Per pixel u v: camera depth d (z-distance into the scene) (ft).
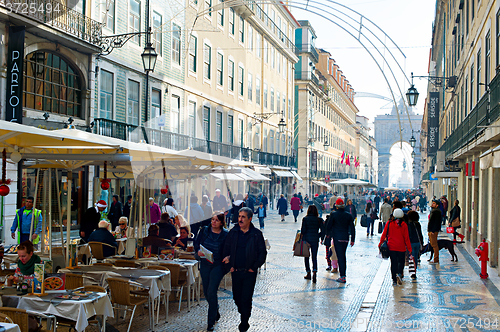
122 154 21.17
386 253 30.42
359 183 113.50
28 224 32.91
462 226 67.05
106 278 19.95
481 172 45.44
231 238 19.61
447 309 23.75
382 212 58.75
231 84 94.89
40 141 20.36
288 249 47.26
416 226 34.35
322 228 31.19
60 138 18.86
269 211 113.60
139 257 27.48
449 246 40.45
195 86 78.28
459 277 32.91
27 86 45.09
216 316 21.27
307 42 159.94
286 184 132.46
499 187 37.93
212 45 84.94
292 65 144.77
